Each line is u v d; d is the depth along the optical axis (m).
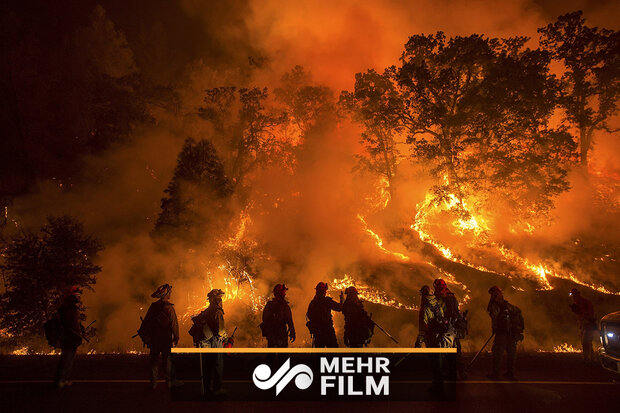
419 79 27.12
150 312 8.01
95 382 8.43
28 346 14.56
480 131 26.53
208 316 7.65
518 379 8.70
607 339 8.35
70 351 7.98
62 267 14.62
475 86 27.20
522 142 28.34
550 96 27.22
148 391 7.73
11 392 7.60
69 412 6.46
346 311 8.98
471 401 7.05
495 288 8.93
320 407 6.75
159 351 7.95
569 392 7.64
